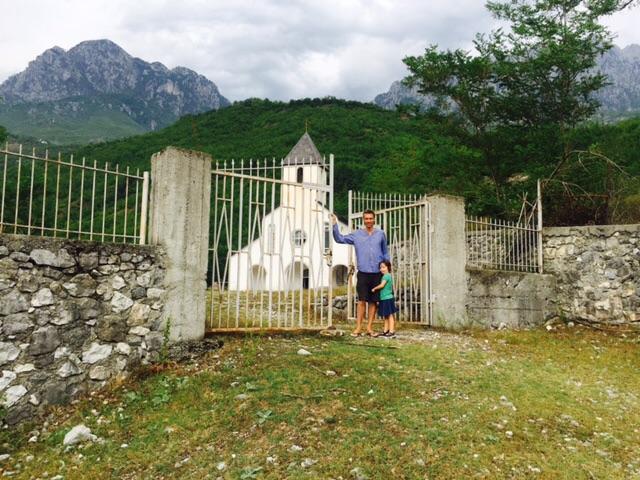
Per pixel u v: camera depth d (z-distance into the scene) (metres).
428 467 4.09
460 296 10.27
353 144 60.38
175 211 6.86
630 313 10.73
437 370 6.52
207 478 4.00
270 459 4.18
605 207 12.87
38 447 4.71
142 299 6.41
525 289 11.30
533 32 18.33
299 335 7.79
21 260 5.35
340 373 6.09
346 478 3.92
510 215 17.02
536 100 19.00
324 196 8.35
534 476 4.05
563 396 6.08
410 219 10.48
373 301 8.43
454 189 22.38
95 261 5.99
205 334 7.21
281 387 5.54
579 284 11.55
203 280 7.10
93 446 4.62
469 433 4.71
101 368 5.89
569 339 9.93
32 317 5.38
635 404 6.10
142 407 5.34
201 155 7.23
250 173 7.66
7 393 5.08
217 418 4.95
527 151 18.53
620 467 4.36
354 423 4.77
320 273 8.33
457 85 19.59
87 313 5.85
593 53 18.33
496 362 7.32
